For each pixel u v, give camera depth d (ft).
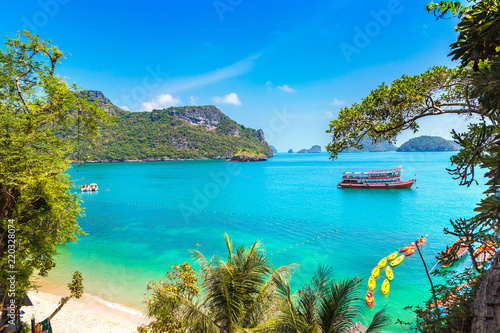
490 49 13.29
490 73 12.90
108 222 143.74
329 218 145.28
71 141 52.03
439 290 24.07
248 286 31.22
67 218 55.26
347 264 87.97
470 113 22.34
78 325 59.06
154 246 108.17
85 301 69.62
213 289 31.45
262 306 31.01
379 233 117.39
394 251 97.14
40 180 46.88
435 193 206.39
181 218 150.71
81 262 93.76
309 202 189.37
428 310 24.04
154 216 155.63
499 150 12.59
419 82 28.73
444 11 19.17
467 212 148.25
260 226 133.69
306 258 93.71
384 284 73.61
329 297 24.80
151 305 34.99
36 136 43.60
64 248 106.11
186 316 28.07
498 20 11.87
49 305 67.05
